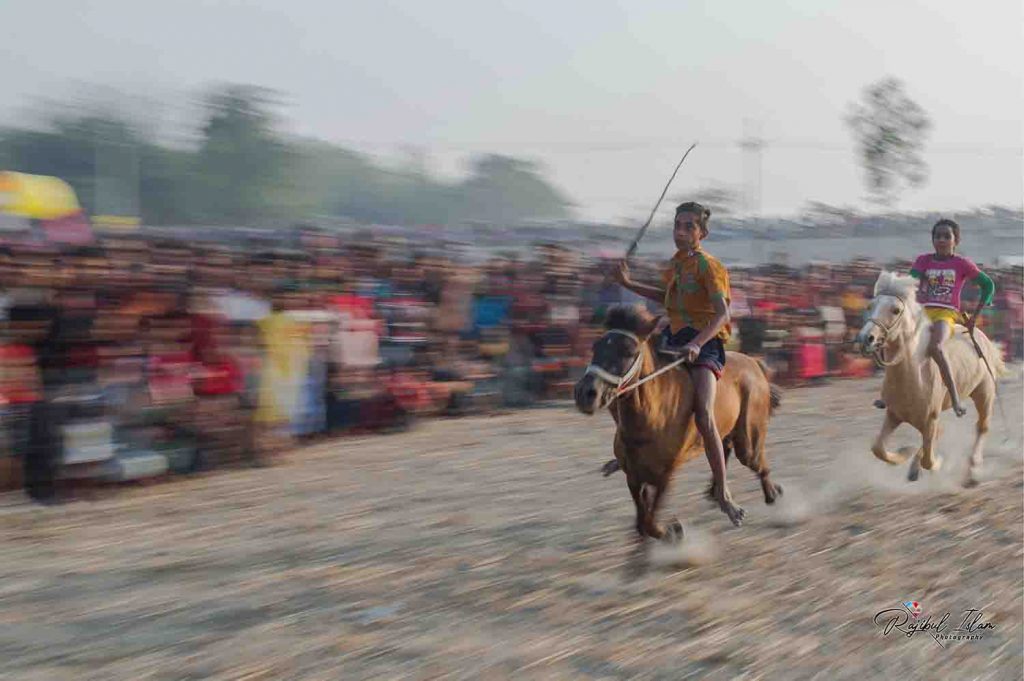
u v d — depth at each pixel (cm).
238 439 1078
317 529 852
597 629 614
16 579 716
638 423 697
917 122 3091
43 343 941
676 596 675
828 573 730
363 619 631
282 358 1156
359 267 1373
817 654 581
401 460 1143
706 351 729
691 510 914
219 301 1083
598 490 1000
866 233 3084
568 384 1557
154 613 645
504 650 581
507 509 923
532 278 1546
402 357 1348
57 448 933
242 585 702
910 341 959
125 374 981
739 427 802
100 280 982
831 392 1816
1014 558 773
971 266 1020
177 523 870
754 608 654
